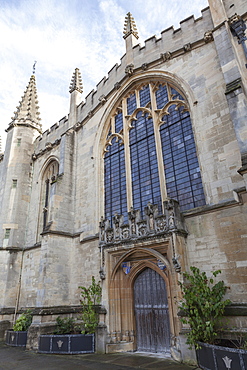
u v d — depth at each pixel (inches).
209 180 551.5
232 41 597.0
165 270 530.3
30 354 580.7
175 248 498.6
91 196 802.8
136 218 582.6
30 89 1311.5
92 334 574.2
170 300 506.0
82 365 450.9
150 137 730.8
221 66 572.7
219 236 499.8
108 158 831.7
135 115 799.1
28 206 1064.2
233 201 494.6
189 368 399.2
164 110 719.1
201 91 629.9
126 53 872.9
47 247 728.3
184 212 552.1
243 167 437.7
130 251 571.8
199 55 665.6
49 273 705.6
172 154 663.8
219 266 483.5
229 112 535.8
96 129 878.4
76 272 741.9
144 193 689.6
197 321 407.8
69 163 893.2
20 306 879.7
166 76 729.0
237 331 415.8
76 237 784.9
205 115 602.5
